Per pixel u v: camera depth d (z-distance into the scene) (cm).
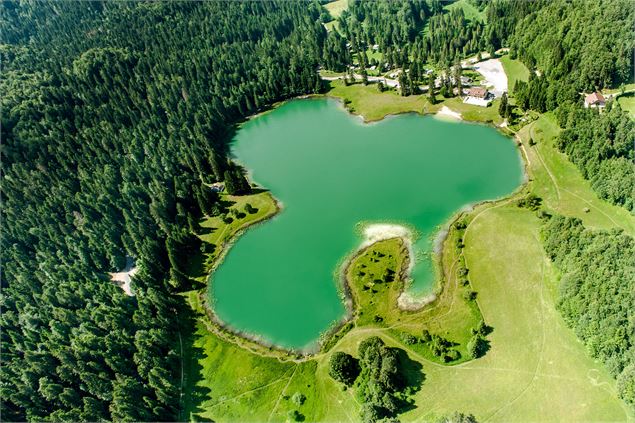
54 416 8581
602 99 14525
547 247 10862
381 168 15300
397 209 13450
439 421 8125
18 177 14750
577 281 9438
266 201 14700
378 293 11081
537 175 13562
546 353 9056
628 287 8762
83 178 14888
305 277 11950
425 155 15500
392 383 8744
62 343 10044
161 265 12344
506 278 10712
